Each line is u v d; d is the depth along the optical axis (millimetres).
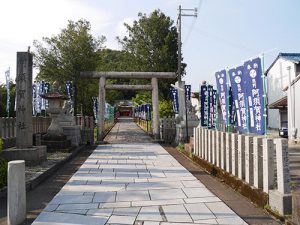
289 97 23047
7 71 18938
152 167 11672
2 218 6137
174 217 5984
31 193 8000
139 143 21547
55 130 16562
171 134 22312
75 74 27125
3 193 7504
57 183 9195
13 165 5777
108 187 8461
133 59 41312
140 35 41219
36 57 26766
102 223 5688
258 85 7480
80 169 11297
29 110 11867
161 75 23703
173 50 40375
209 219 5867
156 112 23875
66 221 5812
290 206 5816
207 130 11531
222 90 10023
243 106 8375
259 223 5656
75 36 27156
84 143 20156
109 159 13852
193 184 8797
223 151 9617
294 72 29922
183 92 20641
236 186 8031
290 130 22812
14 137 14180
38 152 11508
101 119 22797
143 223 5668
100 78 23141
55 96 16531
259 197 6703
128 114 92562
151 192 7891
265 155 6645
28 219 6000
